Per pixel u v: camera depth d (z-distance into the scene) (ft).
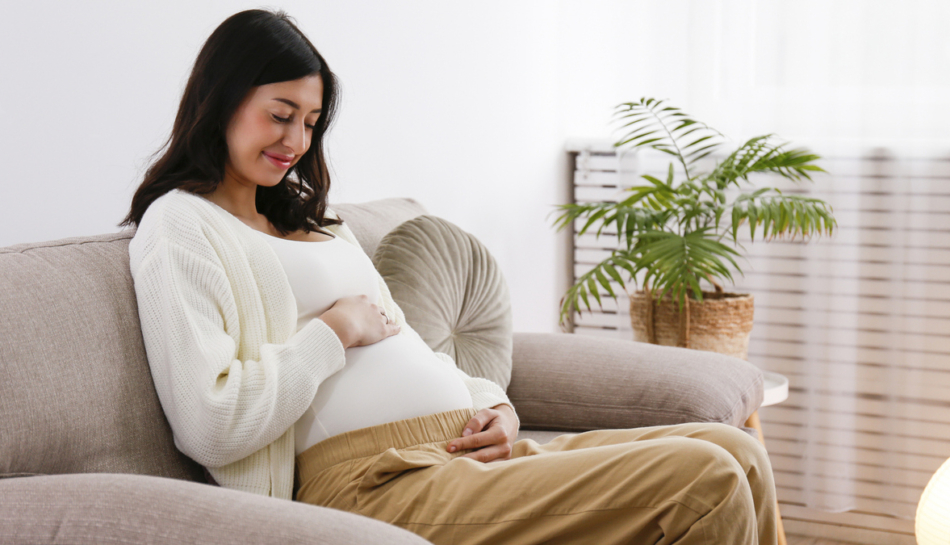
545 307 10.73
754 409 6.42
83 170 4.70
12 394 3.08
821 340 9.35
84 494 2.75
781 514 9.61
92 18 4.70
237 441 3.56
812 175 9.34
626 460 3.53
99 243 3.92
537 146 10.43
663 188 8.54
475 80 8.95
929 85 8.88
